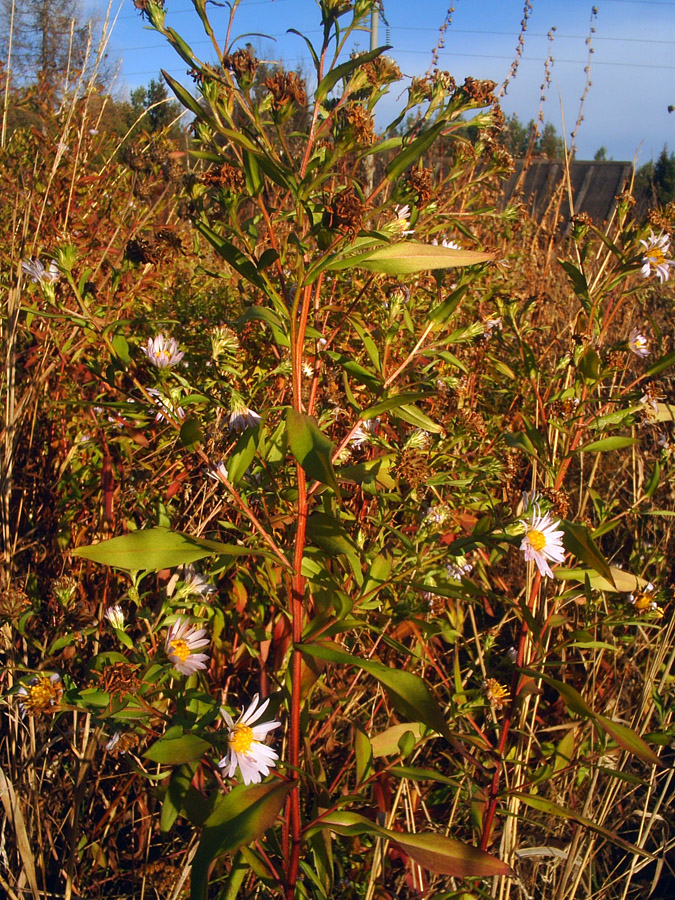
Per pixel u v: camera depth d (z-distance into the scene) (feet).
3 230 2.61
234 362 1.82
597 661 2.04
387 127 1.46
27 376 2.43
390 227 1.51
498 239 3.10
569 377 1.89
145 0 1.20
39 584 2.16
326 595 1.48
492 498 1.88
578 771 2.00
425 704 1.17
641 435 2.96
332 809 1.33
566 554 1.74
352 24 1.22
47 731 1.78
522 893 1.84
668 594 2.07
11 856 1.66
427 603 1.71
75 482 2.17
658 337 1.77
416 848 1.26
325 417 1.60
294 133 1.34
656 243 1.72
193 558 1.24
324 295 2.17
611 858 2.04
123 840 1.87
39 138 2.68
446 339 1.62
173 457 2.11
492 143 1.72
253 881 1.62
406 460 1.66
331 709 1.74
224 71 1.24
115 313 2.07
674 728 1.89
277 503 1.60
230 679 2.00
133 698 1.36
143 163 2.01
